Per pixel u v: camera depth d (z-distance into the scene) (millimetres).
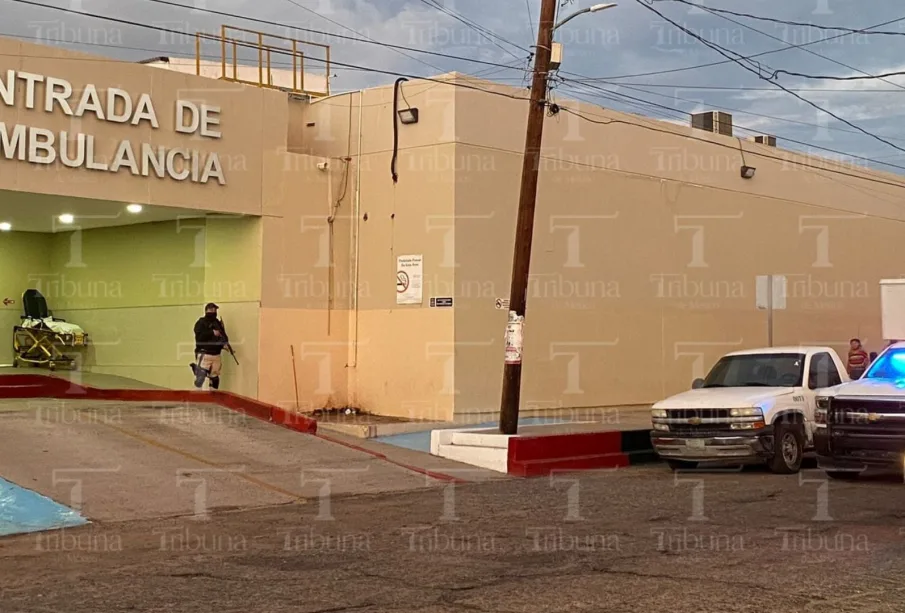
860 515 11469
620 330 24578
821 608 7086
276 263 21172
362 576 8461
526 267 17750
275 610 7258
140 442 15984
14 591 8078
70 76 18203
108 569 9039
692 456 16172
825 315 32062
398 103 21766
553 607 7207
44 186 17859
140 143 19156
